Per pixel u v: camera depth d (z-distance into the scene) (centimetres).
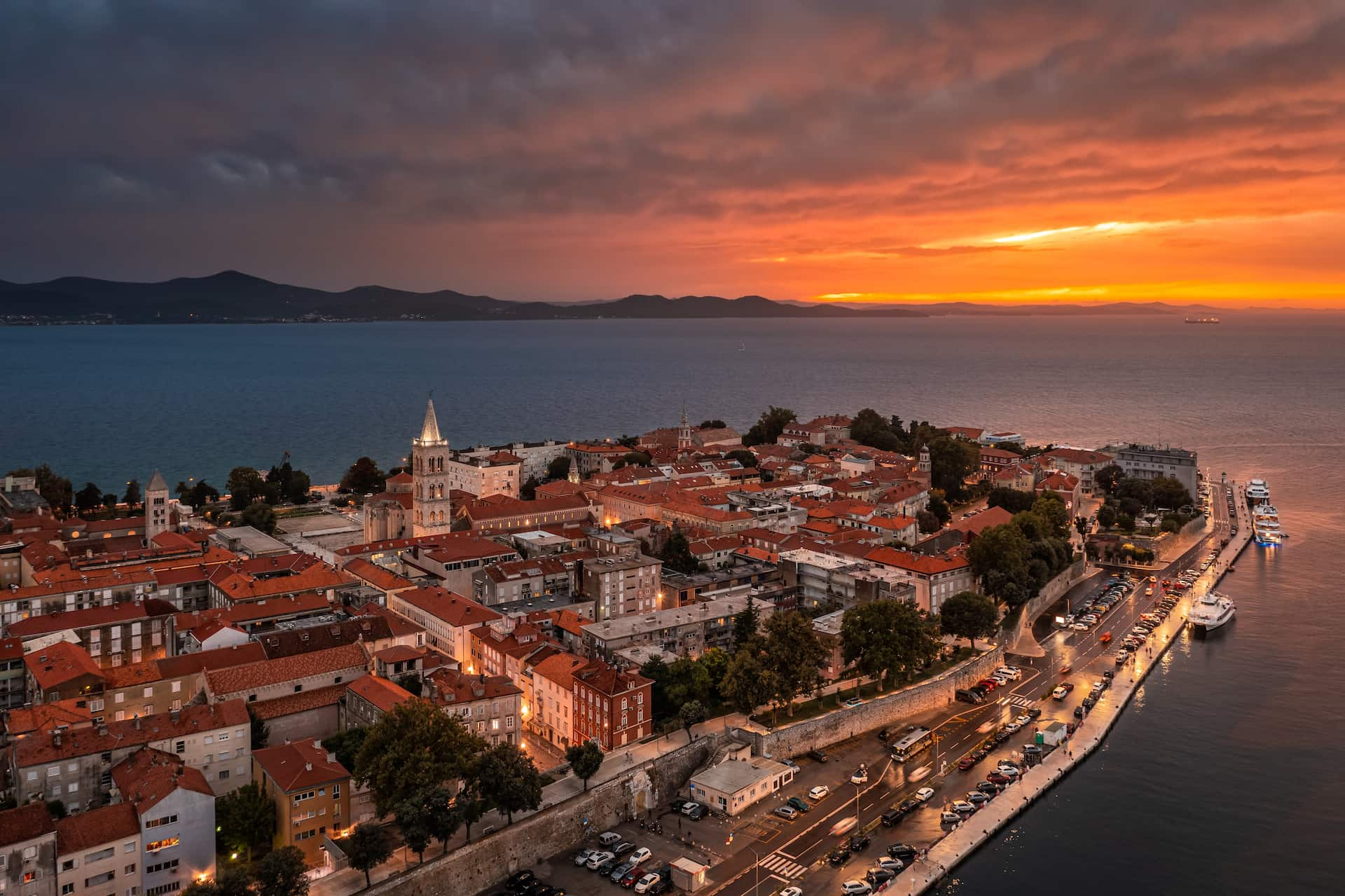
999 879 14112
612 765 15750
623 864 13825
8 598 19600
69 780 13262
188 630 18600
